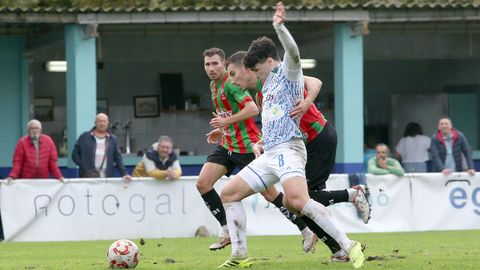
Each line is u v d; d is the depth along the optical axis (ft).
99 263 81.82
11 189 124.06
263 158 71.20
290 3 154.30
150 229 126.62
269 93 68.23
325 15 156.15
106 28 171.32
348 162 161.48
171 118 192.13
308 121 75.56
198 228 127.65
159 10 150.41
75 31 152.35
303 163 68.39
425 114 197.88
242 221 72.13
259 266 72.64
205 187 84.64
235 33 180.75
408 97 198.80
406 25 177.27
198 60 186.80
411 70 201.67
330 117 195.62
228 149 84.12
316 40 178.81
